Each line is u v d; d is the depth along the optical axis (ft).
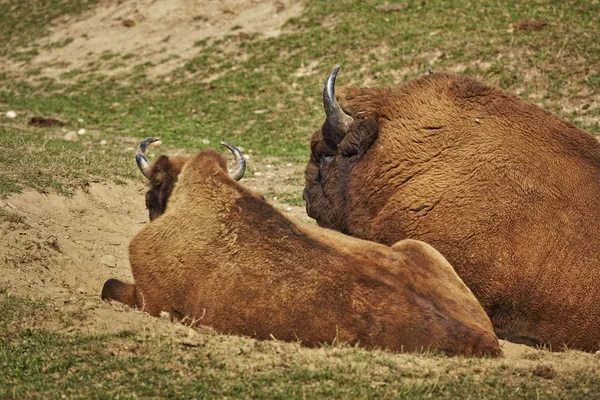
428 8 290.15
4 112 262.67
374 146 97.60
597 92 214.28
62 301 85.51
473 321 71.61
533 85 224.74
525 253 83.82
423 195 90.79
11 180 120.37
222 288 75.61
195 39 322.14
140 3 361.71
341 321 70.28
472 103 94.22
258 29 315.99
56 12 380.37
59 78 315.17
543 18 260.01
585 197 84.53
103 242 112.68
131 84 296.92
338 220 101.91
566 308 81.87
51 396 62.34
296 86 265.75
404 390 62.80
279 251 74.90
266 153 209.56
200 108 261.44
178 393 62.34
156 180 93.30
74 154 150.61
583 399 63.05
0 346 72.74
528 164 87.45
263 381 64.23
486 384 64.64
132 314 79.56
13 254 97.76
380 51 270.46
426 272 75.15
